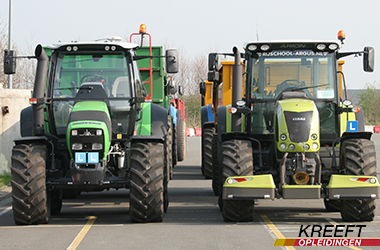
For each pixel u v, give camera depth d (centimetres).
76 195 1791
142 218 1255
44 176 1223
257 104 1414
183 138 3228
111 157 1315
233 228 1195
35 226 1248
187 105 7500
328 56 1402
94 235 1134
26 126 1429
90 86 1346
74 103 1341
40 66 1298
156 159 1246
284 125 1205
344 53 1406
